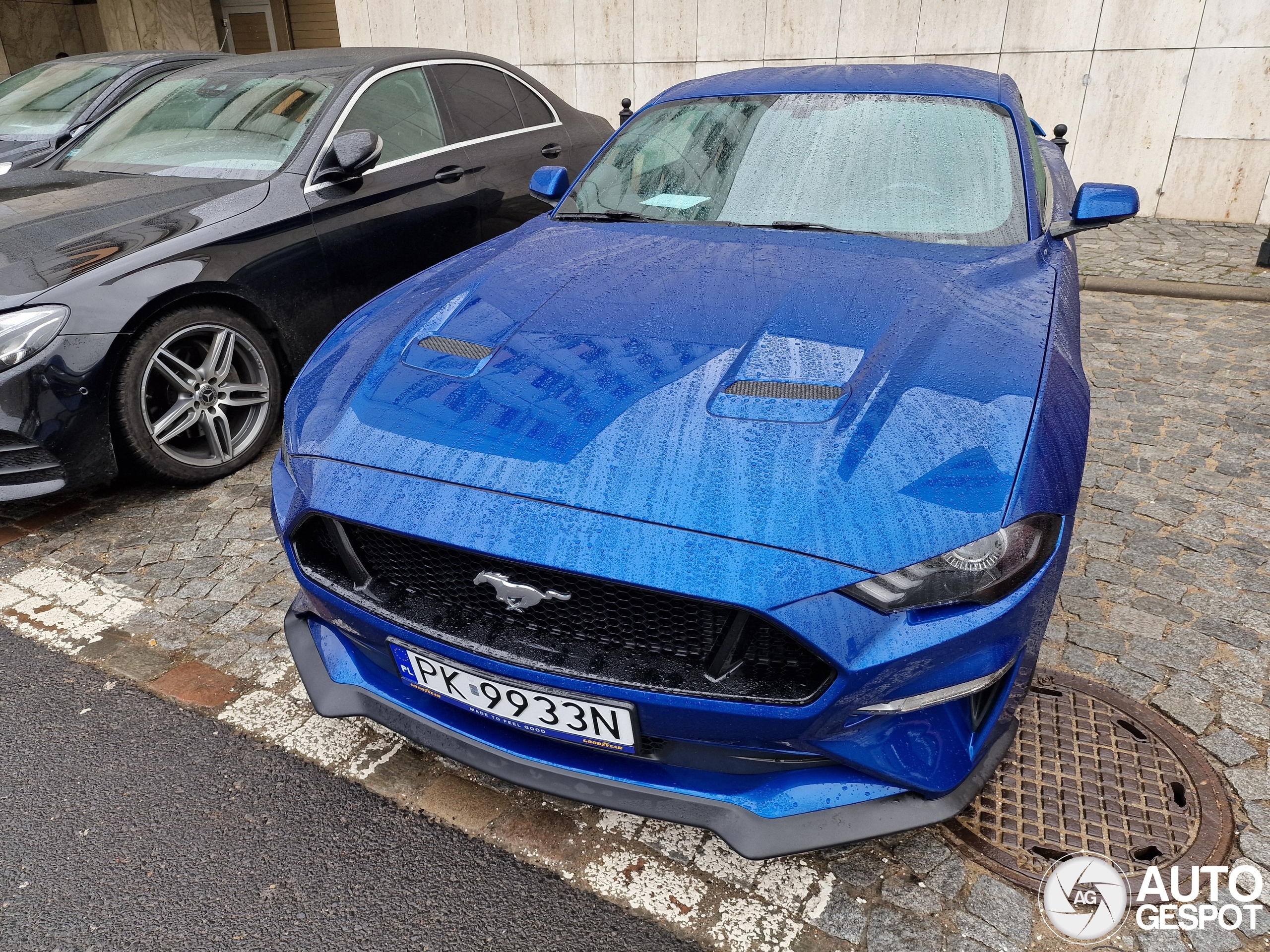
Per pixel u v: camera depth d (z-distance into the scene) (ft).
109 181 11.99
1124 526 9.97
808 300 6.57
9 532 10.26
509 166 14.93
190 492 11.11
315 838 6.19
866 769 4.99
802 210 8.32
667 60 30.12
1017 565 4.84
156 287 9.94
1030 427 5.32
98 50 50.85
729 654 4.75
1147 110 24.56
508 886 5.81
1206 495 10.61
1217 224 24.80
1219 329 16.46
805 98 9.53
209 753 6.97
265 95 13.11
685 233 8.24
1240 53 23.07
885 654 4.62
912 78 9.73
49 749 6.99
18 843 6.13
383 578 5.72
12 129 18.17
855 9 26.94
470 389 5.82
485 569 5.08
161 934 5.45
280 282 11.30
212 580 9.30
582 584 4.89
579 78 31.78
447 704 5.94
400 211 12.90
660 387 5.57
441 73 14.46
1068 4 24.40
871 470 4.90
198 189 11.36
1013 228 8.00
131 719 7.33
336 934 5.46
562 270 7.45
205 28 47.16
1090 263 20.81
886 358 5.80
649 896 5.72
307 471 5.76
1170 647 8.00
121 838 6.18
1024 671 5.48
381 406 5.90
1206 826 6.08
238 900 5.69
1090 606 8.60
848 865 5.89
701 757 5.17
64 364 9.31
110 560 9.67
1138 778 6.52
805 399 5.38
